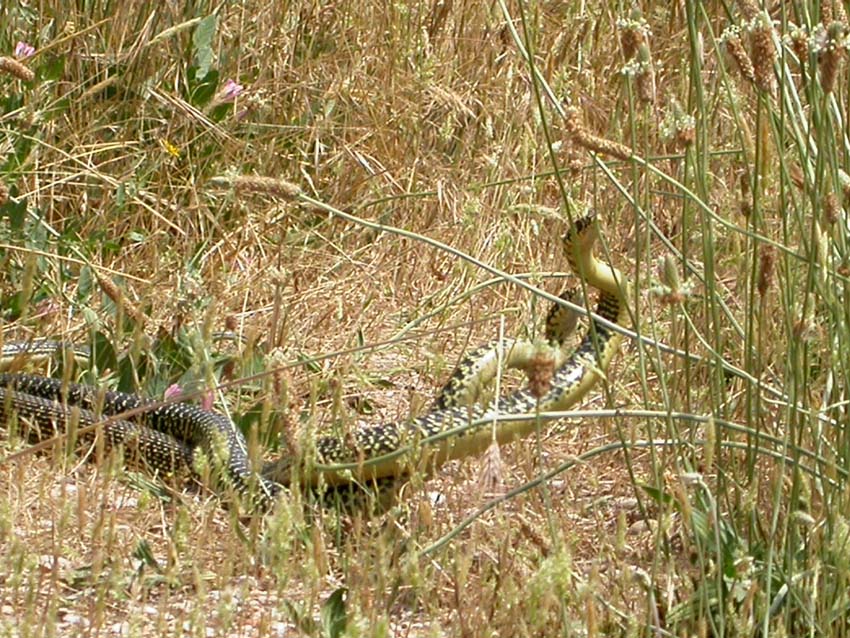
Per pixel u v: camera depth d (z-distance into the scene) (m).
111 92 12.95
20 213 11.30
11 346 10.41
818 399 7.90
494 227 12.16
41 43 12.85
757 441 7.25
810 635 6.62
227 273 11.64
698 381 9.32
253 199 12.87
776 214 9.12
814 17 7.47
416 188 13.05
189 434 9.71
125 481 8.70
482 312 11.53
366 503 8.38
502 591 6.59
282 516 6.23
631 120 7.01
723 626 6.52
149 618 6.97
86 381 10.33
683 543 7.50
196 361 7.68
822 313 8.62
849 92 7.80
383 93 13.79
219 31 13.91
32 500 8.20
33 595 6.20
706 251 7.52
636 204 7.11
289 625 6.95
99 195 12.37
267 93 13.73
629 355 10.44
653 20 13.93
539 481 7.18
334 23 14.39
